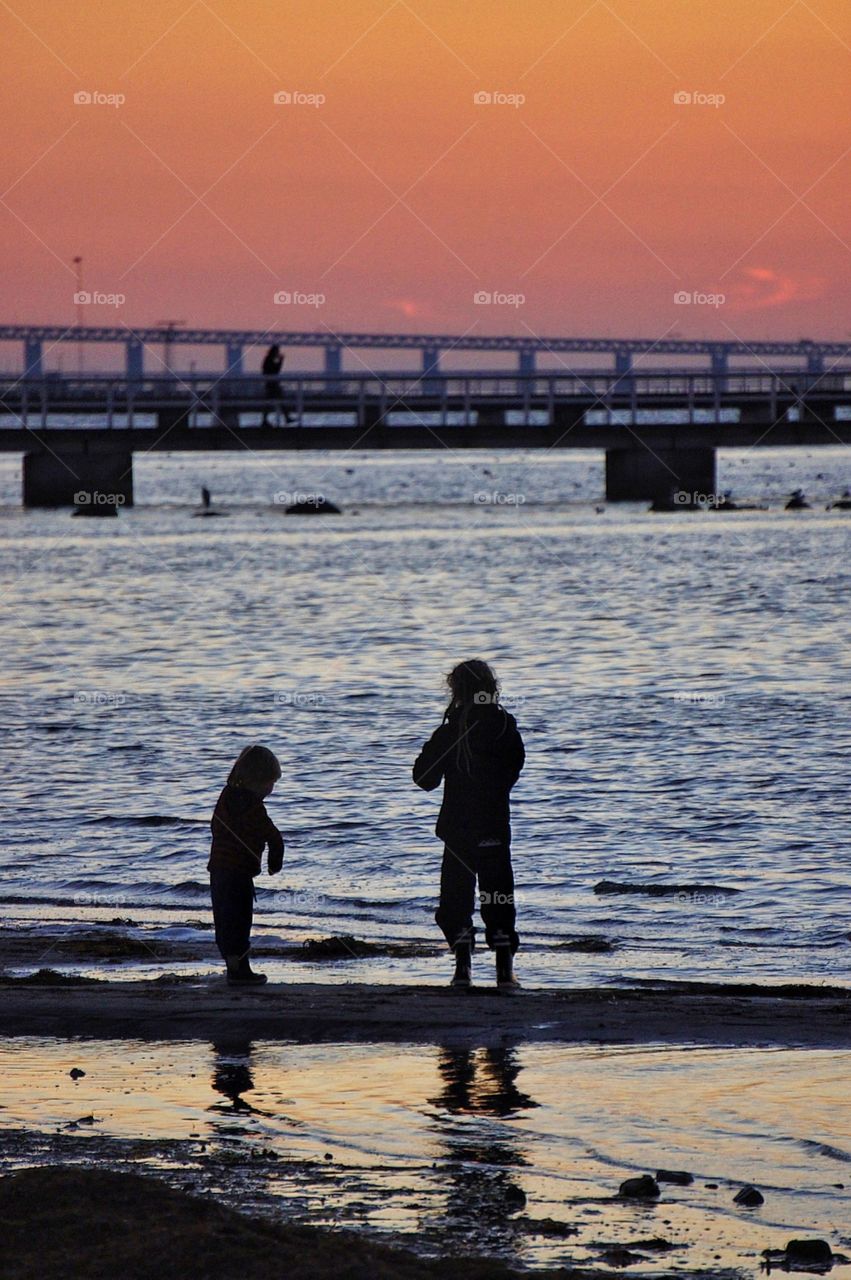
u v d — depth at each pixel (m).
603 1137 25.09
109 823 66.88
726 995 38.44
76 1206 20.50
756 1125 25.73
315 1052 30.97
